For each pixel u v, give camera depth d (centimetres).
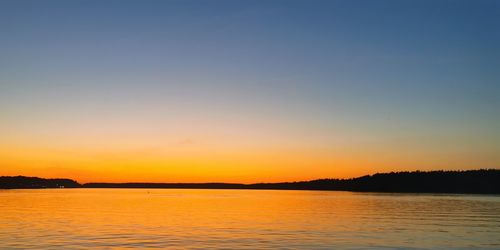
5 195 19950
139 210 9181
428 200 14712
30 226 5669
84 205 11069
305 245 4194
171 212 8612
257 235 4891
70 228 5472
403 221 6619
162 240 4462
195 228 5562
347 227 5741
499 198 16362
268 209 9838
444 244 4312
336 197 19025
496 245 4284
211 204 12488
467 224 6141
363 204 12138
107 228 5497
